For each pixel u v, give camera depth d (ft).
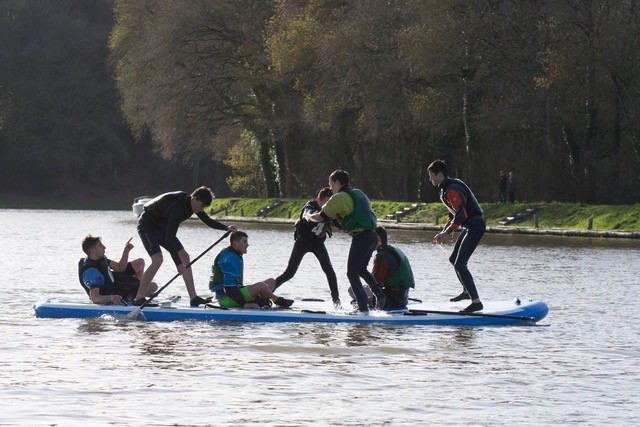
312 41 248.11
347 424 39.75
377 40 239.50
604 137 234.58
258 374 49.14
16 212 361.92
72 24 457.27
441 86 234.17
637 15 216.33
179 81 277.23
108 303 69.26
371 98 239.91
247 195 358.02
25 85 448.24
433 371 50.42
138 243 167.73
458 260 67.97
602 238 185.78
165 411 41.32
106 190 473.26
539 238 185.68
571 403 43.60
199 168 480.64
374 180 281.74
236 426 39.24
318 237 69.26
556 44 215.31
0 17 453.17
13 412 40.70
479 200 251.39
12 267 113.80
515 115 219.41
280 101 282.15
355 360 53.16
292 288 90.94
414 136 266.36
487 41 221.87
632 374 50.11
